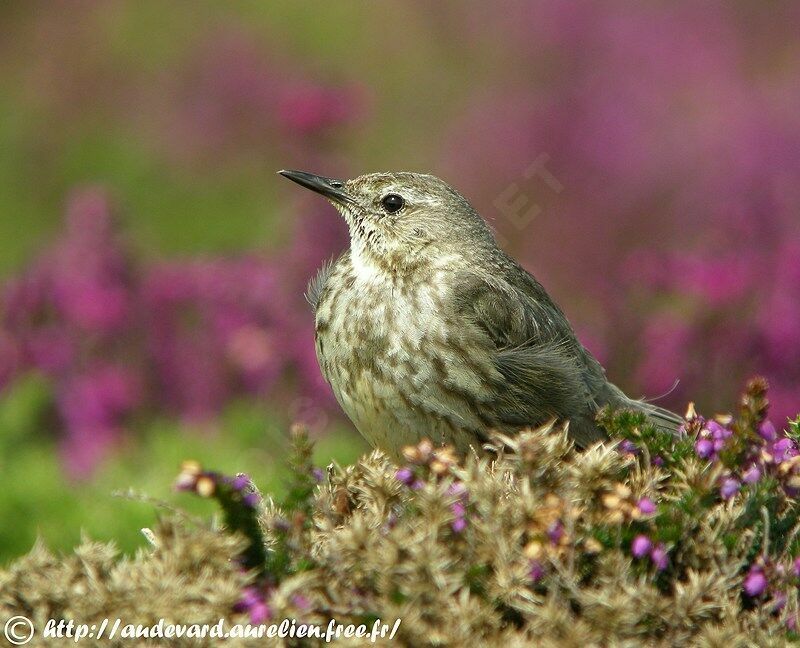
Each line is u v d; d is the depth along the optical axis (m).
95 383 12.91
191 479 6.04
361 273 9.50
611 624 5.70
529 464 6.35
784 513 6.52
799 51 18.14
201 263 14.27
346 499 6.75
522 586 5.86
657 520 6.20
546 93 17.84
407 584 5.77
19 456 12.28
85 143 20.72
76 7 22.66
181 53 21.30
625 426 6.98
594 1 18.84
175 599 5.81
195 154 20.09
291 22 22.02
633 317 13.53
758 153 16.38
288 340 13.38
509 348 9.22
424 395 8.99
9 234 19.16
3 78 21.89
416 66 20.56
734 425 6.62
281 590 5.80
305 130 16.19
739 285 13.08
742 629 6.05
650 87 17.66
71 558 6.16
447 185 9.83
